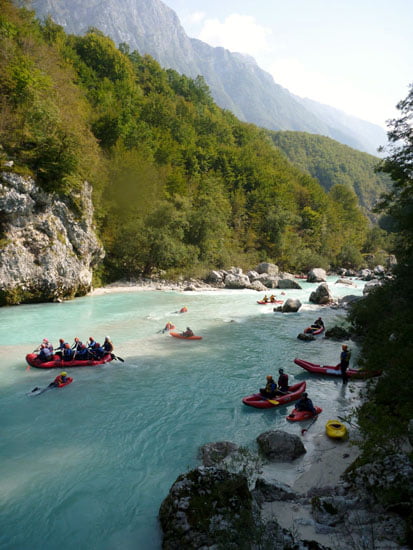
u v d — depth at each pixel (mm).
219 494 6992
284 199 89062
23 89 31703
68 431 11312
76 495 8375
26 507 7961
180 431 11469
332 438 11016
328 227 97250
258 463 9570
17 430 11289
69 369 16656
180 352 19516
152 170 53500
